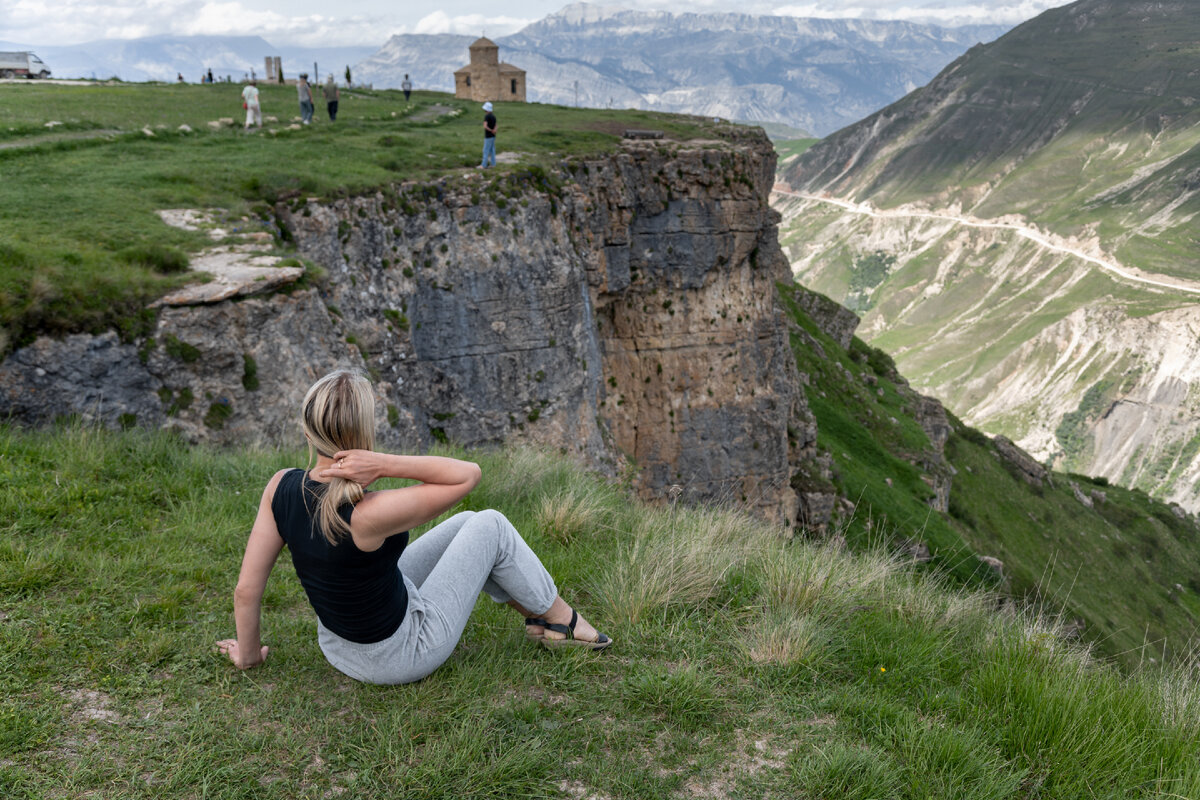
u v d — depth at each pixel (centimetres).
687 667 406
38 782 272
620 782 312
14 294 929
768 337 3231
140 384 1008
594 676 398
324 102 4078
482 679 374
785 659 429
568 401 2269
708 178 2859
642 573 508
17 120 2359
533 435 2188
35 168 1750
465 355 2077
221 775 290
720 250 2969
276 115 3291
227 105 3509
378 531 288
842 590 537
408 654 335
